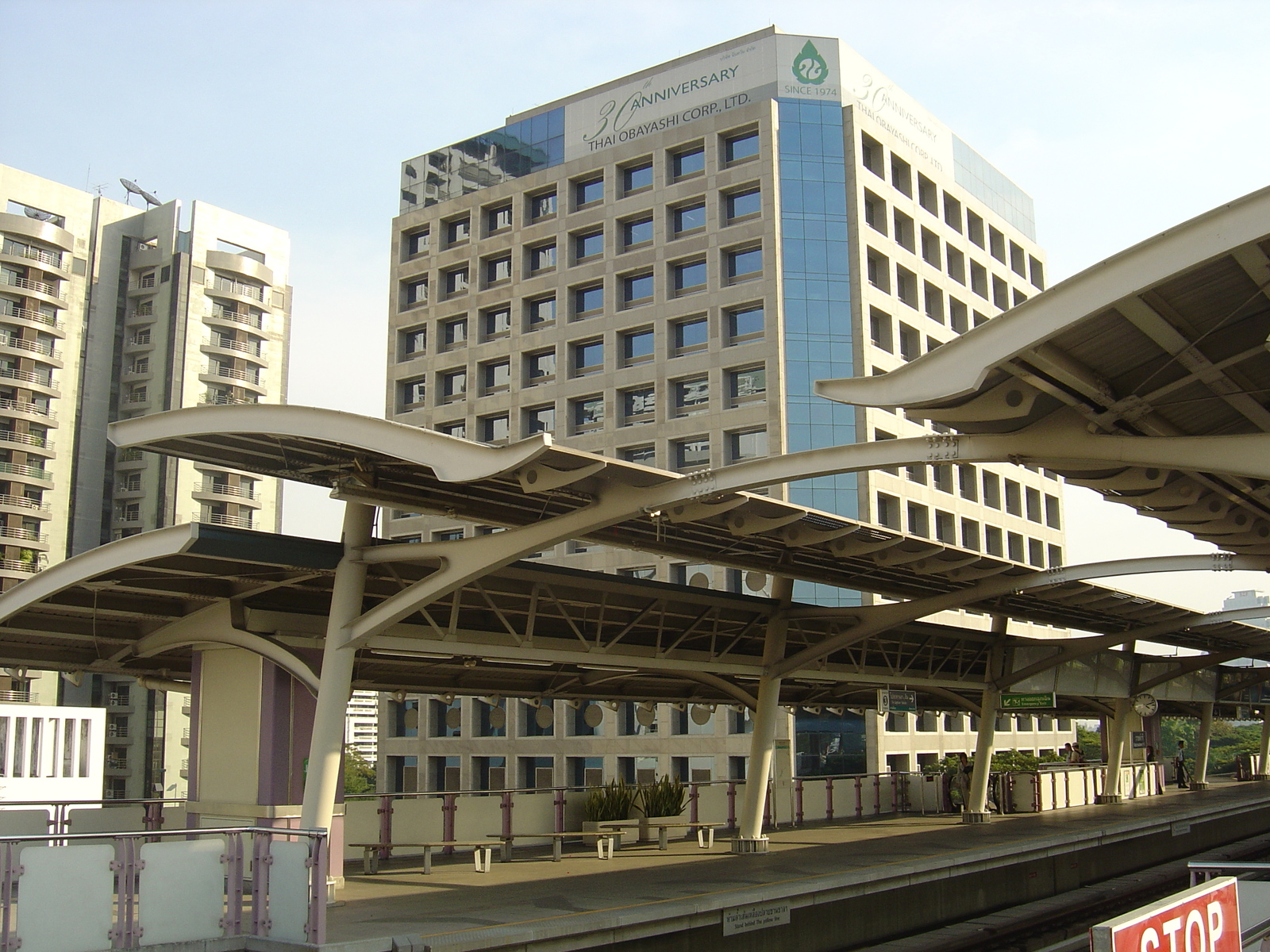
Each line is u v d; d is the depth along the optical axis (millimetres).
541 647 18219
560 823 23719
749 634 23500
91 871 10250
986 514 65188
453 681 23203
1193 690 41688
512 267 66500
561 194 65188
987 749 28922
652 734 58125
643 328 60906
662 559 57000
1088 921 19891
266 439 14719
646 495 14688
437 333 69062
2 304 80812
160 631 17922
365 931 12062
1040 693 29641
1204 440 11578
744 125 59594
